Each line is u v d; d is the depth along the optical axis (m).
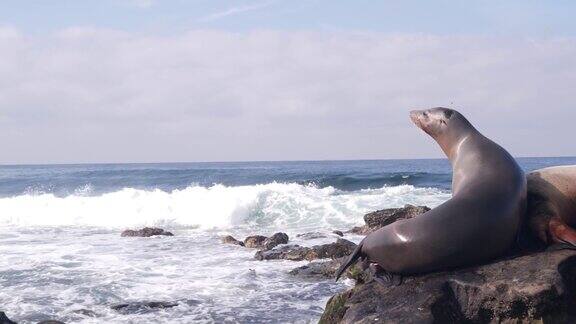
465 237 8.56
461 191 9.08
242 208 25.28
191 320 10.84
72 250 18.28
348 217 24.67
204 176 48.66
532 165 79.75
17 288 13.25
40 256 17.12
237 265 15.53
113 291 12.91
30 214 27.70
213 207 25.64
